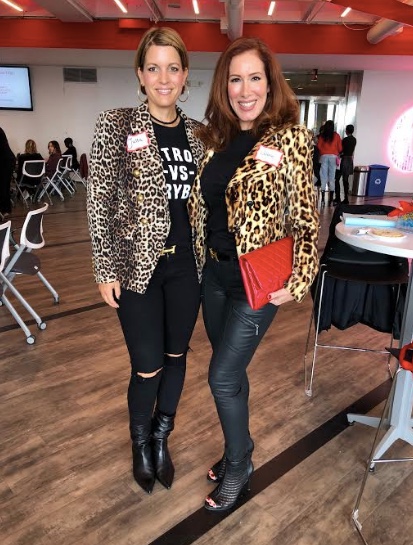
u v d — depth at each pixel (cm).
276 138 135
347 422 215
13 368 261
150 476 173
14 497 168
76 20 784
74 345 290
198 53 829
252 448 166
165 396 175
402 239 190
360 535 153
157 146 148
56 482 176
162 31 142
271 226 138
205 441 200
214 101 146
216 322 158
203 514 161
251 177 133
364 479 159
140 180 145
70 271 444
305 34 812
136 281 151
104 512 162
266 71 138
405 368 155
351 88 1109
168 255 155
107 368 261
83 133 1169
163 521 158
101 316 336
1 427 208
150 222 147
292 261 137
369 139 1116
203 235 157
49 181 877
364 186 1074
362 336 311
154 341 160
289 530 155
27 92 1117
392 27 681
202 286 161
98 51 835
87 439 201
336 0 527
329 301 243
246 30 815
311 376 240
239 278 143
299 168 134
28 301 365
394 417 191
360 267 245
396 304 233
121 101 1148
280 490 173
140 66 147
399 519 160
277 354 282
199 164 153
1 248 259
